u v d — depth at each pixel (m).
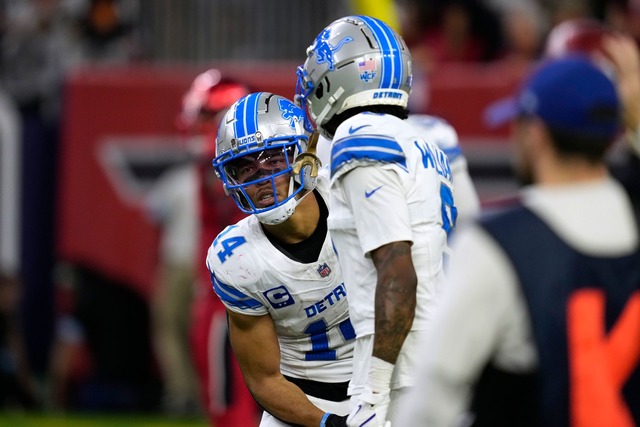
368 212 10.70
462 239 8.32
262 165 11.50
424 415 8.20
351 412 10.58
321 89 11.55
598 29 16.97
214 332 19.45
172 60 32.38
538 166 8.54
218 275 12.16
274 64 31.92
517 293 8.09
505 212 8.32
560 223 8.27
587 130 8.28
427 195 11.03
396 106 11.56
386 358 10.44
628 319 8.15
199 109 19.95
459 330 8.12
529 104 8.47
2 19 33.78
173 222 27.12
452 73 28.30
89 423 26.52
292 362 12.78
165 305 27.23
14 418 27.30
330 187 11.16
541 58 30.64
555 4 31.48
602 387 8.05
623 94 12.23
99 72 29.84
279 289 12.10
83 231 28.64
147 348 28.73
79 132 28.70
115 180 28.56
